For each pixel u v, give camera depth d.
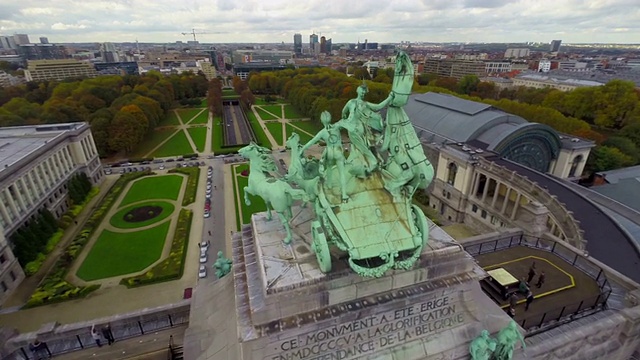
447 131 104.94
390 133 27.44
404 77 25.30
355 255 24.28
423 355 27.70
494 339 27.66
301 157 29.03
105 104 157.00
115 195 96.19
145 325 34.72
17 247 65.81
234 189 100.88
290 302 23.91
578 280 38.06
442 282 27.83
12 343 31.53
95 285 61.28
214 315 32.16
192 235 76.69
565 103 154.12
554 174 97.31
